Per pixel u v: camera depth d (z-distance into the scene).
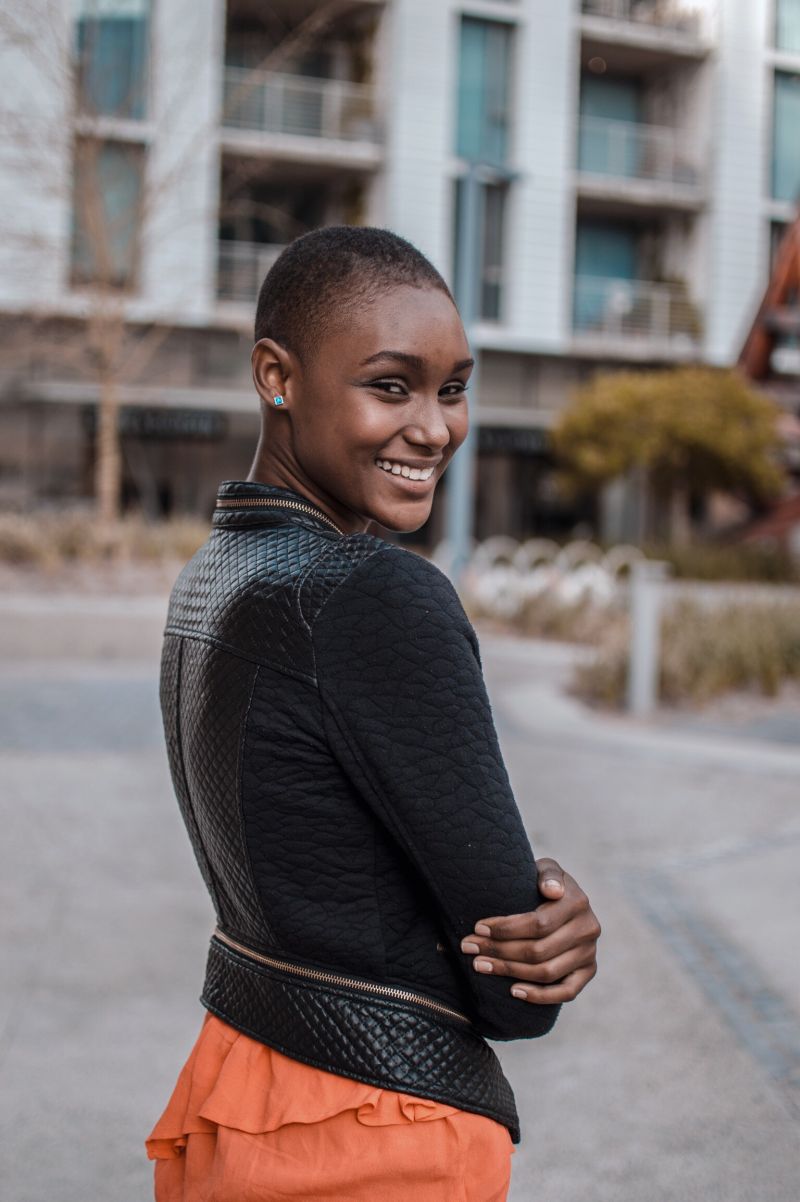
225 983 1.24
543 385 31.23
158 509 29.14
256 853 1.13
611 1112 3.13
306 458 1.23
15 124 16.27
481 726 1.10
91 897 4.70
